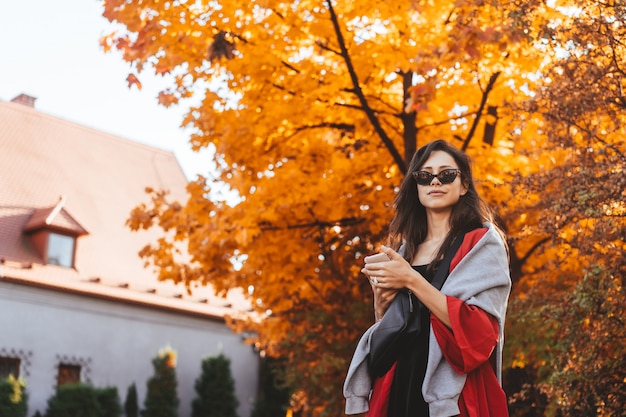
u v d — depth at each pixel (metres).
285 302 12.80
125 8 9.80
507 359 8.66
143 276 29.20
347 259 12.05
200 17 9.95
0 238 26.34
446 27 9.27
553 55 8.52
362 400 2.72
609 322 7.20
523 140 9.49
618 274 7.30
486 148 10.04
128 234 30.50
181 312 29.05
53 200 29.25
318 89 9.61
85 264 27.88
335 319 12.65
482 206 2.81
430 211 2.82
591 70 7.71
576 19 7.73
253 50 9.55
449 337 2.49
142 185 33.53
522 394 8.50
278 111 9.77
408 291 2.64
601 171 7.54
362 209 11.21
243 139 10.13
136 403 26.67
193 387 28.94
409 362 2.61
